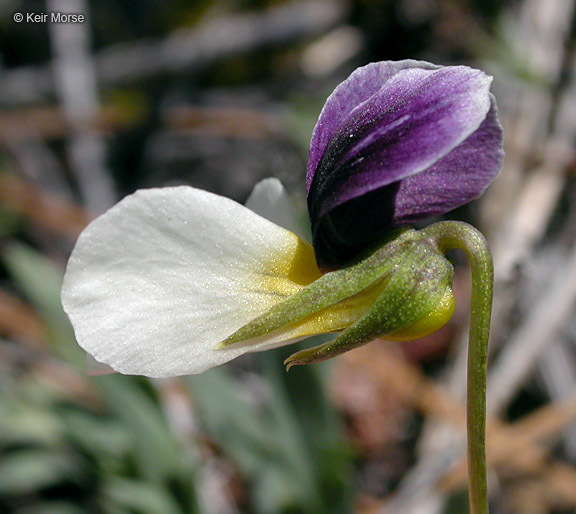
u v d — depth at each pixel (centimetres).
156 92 19
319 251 8
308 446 11
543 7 16
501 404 12
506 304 14
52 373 14
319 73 19
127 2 20
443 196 8
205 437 12
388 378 13
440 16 17
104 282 8
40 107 18
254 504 11
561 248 14
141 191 8
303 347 11
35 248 16
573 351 14
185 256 8
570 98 16
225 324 8
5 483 11
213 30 19
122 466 11
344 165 8
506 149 15
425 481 12
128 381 11
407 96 8
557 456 13
